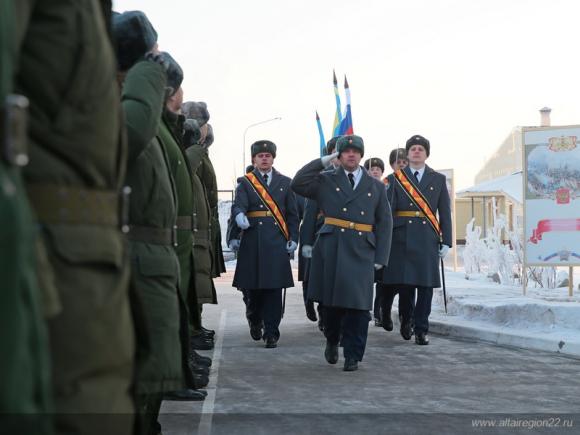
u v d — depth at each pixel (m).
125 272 2.49
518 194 30.45
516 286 14.91
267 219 10.30
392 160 12.45
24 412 1.71
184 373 4.45
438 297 13.00
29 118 2.21
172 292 4.33
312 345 10.19
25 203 1.81
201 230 7.91
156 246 4.32
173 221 4.47
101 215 2.38
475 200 48.50
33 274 1.82
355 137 8.60
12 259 1.71
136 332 2.70
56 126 2.24
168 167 4.54
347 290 8.24
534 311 10.54
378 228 8.55
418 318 10.20
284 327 12.08
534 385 7.46
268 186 10.39
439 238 10.51
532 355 9.25
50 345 2.22
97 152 2.34
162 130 5.42
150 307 4.20
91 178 2.34
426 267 10.27
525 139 12.60
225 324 12.42
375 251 8.52
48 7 2.22
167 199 4.40
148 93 3.94
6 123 1.80
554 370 8.25
